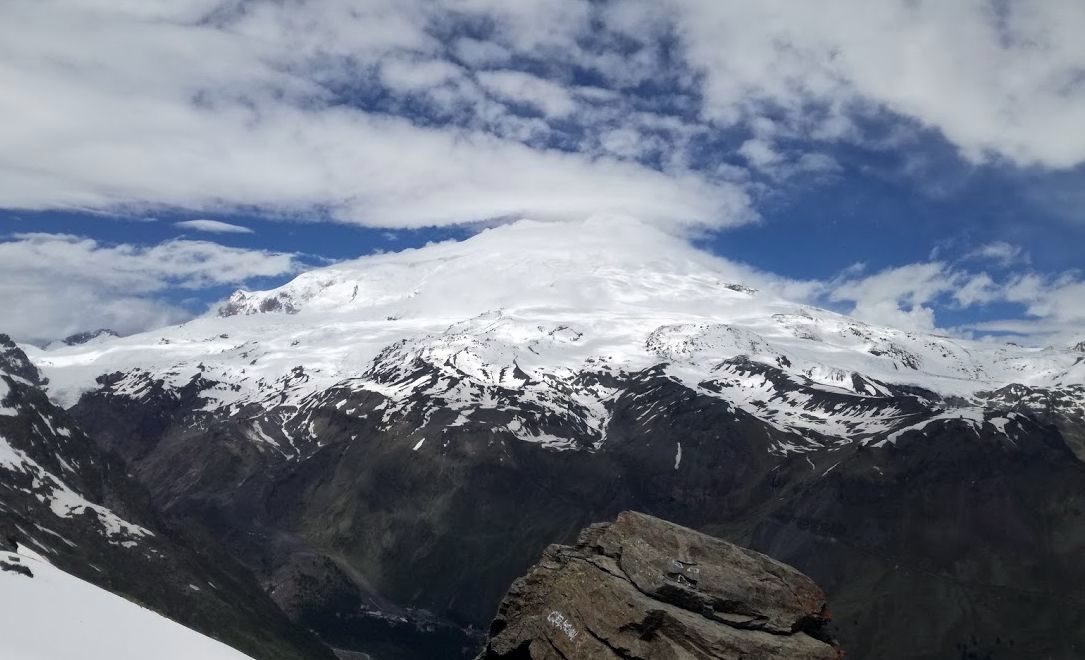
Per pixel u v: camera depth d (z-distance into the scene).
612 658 40.09
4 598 39.38
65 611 41.00
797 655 38.38
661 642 39.59
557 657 41.75
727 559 43.38
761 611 41.00
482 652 45.03
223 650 44.91
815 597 42.19
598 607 41.97
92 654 37.22
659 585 41.62
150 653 39.91
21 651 34.38
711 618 40.56
